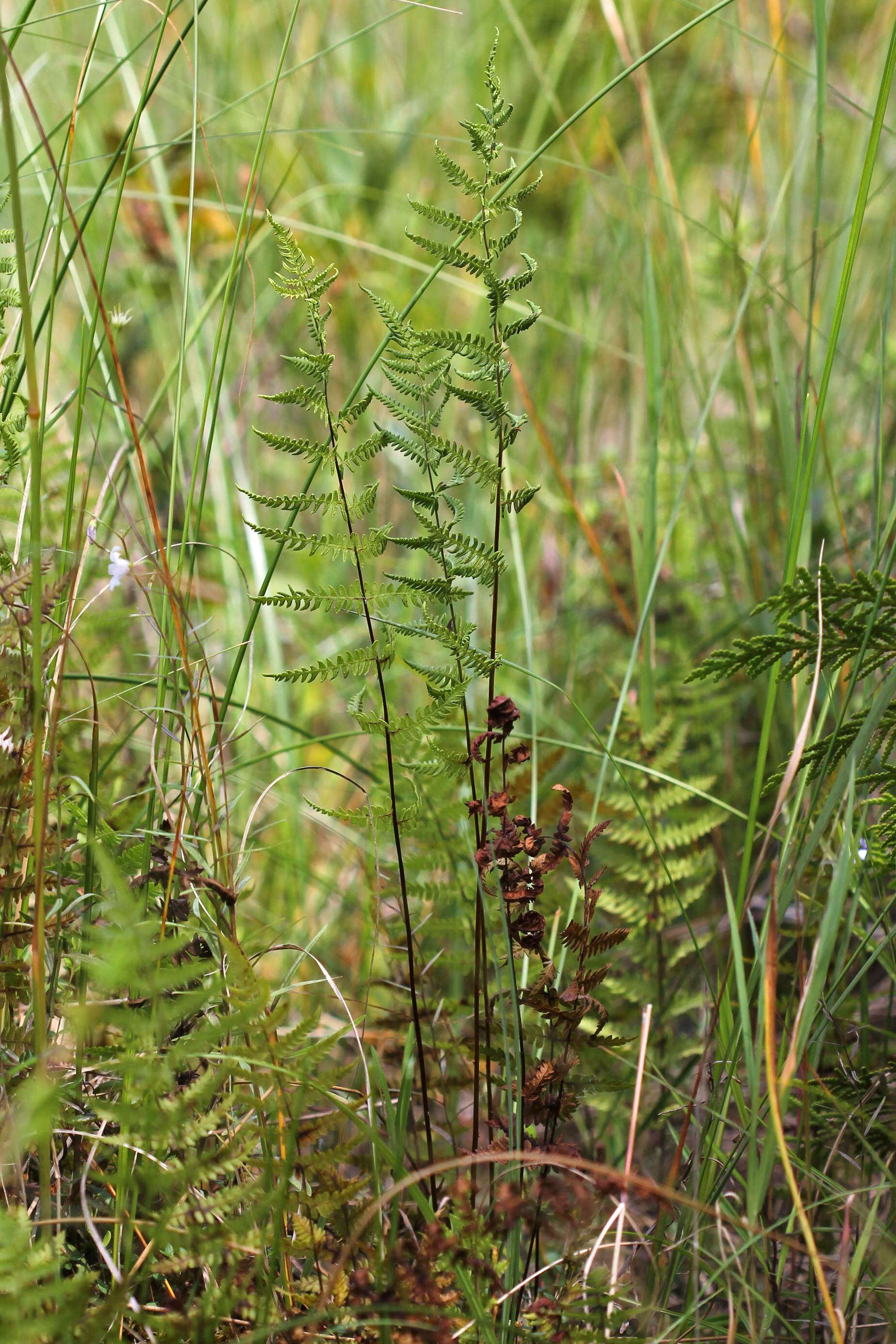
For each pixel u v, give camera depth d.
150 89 1.94
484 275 1.75
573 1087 1.81
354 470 1.76
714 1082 1.84
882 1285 1.80
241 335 2.96
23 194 2.40
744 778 2.24
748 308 2.41
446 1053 1.96
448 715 1.79
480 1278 1.74
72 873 1.90
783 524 2.29
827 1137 1.90
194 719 1.85
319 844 2.33
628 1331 1.81
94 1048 1.76
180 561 1.95
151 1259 1.75
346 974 2.16
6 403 1.89
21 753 1.80
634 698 2.21
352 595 1.78
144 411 2.70
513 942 1.85
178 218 2.88
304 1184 1.76
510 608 2.65
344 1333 1.74
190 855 1.88
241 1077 1.73
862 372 2.40
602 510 2.84
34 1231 1.76
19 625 1.81
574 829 2.16
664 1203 1.73
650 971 2.07
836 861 1.94
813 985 1.78
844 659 1.88
